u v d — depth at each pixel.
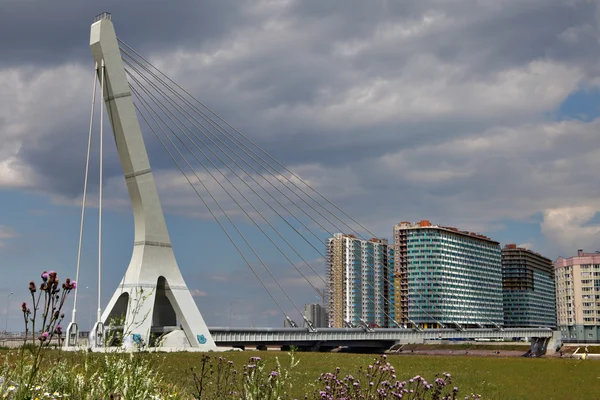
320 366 51.50
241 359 57.41
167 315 84.19
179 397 13.54
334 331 107.12
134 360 11.55
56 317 8.16
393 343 135.25
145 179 80.38
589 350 143.25
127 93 78.94
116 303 76.69
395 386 11.48
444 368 55.12
